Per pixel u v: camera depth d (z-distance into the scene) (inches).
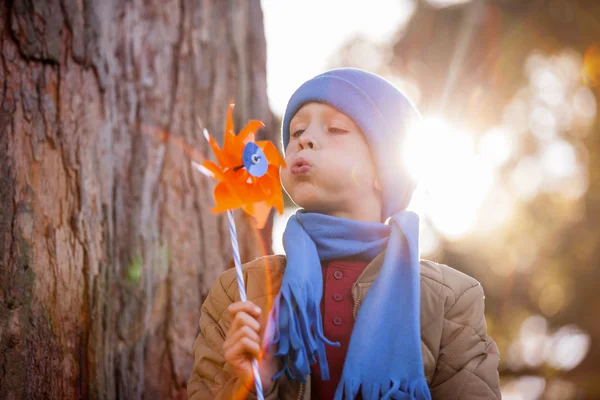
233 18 146.7
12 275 116.1
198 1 142.6
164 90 136.4
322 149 99.0
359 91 100.4
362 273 98.3
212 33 143.4
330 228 98.6
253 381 89.9
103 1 132.2
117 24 133.7
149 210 131.5
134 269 128.6
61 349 119.1
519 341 322.3
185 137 137.1
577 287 329.1
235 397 92.0
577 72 343.3
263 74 150.9
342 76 102.3
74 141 125.6
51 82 125.5
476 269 322.3
